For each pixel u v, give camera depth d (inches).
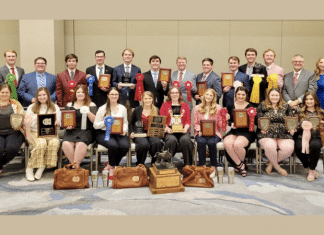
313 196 126.2
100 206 115.7
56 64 227.6
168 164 134.1
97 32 247.4
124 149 148.1
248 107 161.0
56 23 226.8
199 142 152.9
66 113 148.7
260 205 116.8
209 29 248.1
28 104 178.2
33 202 119.3
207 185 136.2
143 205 116.5
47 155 149.3
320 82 173.0
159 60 184.9
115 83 183.9
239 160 154.9
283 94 176.7
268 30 247.3
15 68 186.1
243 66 188.4
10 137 150.4
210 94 155.8
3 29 238.5
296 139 155.9
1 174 155.6
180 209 113.1
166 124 161.2
